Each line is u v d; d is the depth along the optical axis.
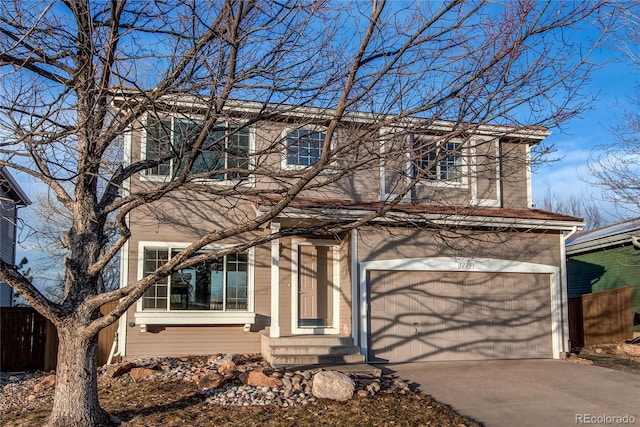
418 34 6.25
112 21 7.53
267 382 9.68
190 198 13.05
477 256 13.52
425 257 13.19
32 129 7.47
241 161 9.96
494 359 13.50
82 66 7.80
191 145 8.05
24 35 7.32
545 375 11.80
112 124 8.32
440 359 13.16
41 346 13.45
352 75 6.25
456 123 6.88
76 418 7.65
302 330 13.37
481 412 9.18
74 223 8.32
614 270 19.20
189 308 12.70
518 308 13.84
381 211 7.37
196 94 7.51
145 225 12.77
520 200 15.19
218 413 8.40
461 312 13.44
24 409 9.08
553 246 14.17
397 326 12.97
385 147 8.66
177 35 7.66
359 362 11.98
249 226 7.23
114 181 8.48
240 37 6.76
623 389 10.70
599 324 16.34
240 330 13.16
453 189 12.61
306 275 13.65
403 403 9.20
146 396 9.23
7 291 22.05
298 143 9.97
